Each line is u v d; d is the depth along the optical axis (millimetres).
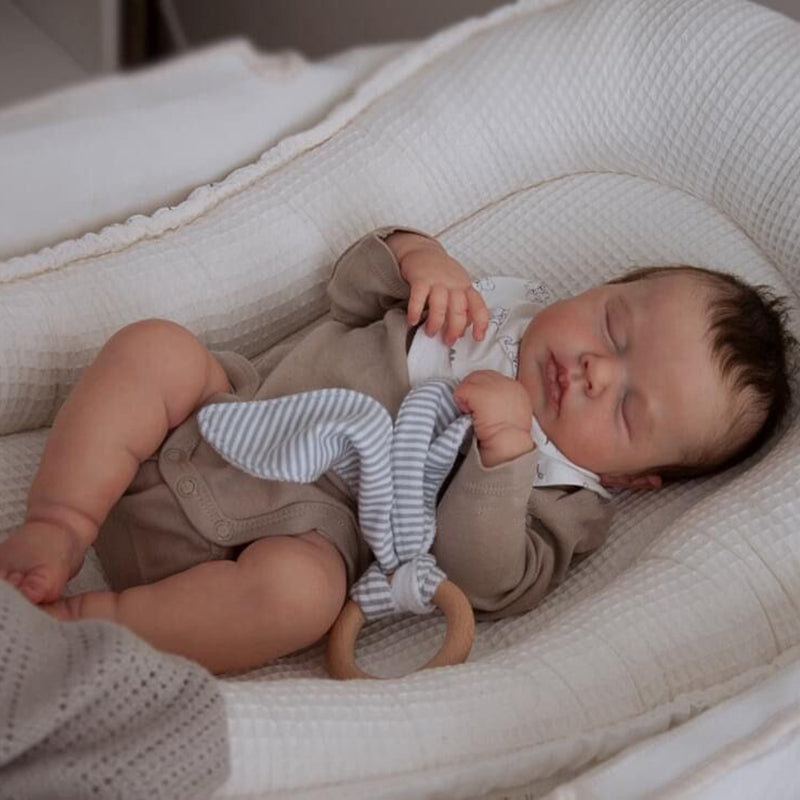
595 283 1380
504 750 827
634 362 1170
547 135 1427
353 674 970
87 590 1032
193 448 1040
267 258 1282
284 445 998
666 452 1178
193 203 1285
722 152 1360
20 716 623
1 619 654
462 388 1062
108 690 659
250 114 1358
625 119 1414
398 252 1205
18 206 1213
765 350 1197
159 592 938
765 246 1360
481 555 1055
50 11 2023
